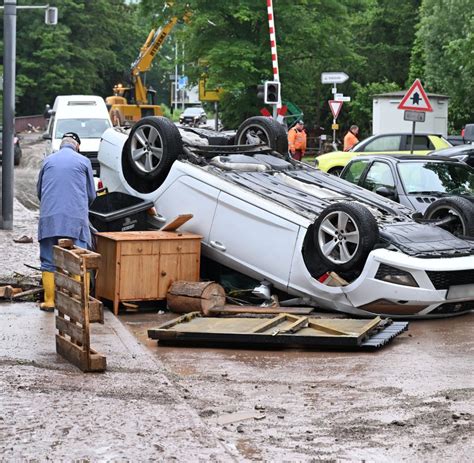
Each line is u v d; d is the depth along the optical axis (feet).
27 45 309.83
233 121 156.35
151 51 165.58
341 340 35.86
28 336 36.37
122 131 52.01
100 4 325.21
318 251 42.32
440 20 175.73
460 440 24.79
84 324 31.14
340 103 124.98
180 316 41.16
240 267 45.01
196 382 31.35
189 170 46.85
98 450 23.30
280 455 23.61
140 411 26.73
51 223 40.68
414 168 58.70
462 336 39.24
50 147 108.37
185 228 46.55
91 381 30.14
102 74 346.13
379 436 25.23
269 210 43.83
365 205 46.91
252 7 142.31
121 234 44.16
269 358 35.32
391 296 41.04
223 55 142.82
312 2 146.92
